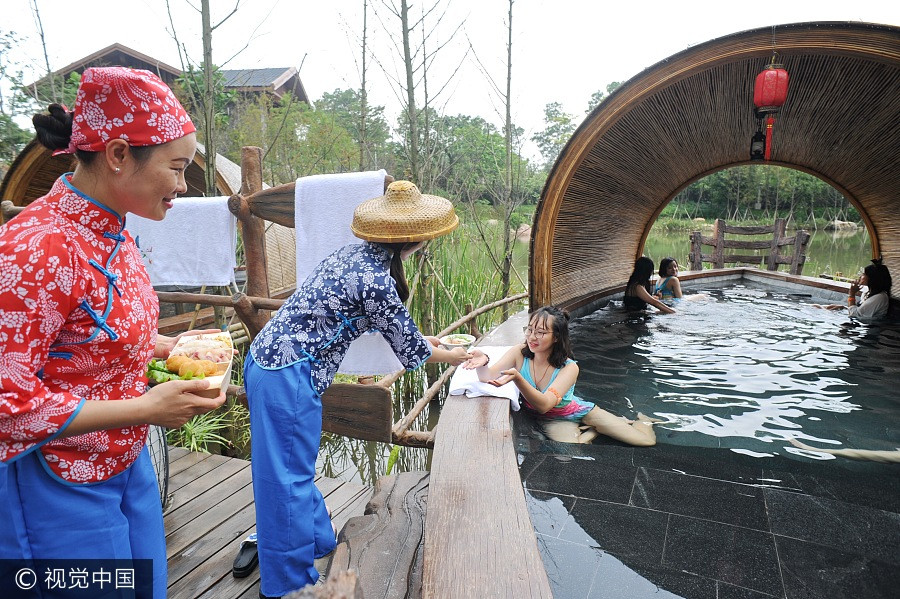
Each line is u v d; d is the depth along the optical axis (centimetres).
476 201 763
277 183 849
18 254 102
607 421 321
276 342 182
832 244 1798
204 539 260
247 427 462
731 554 195
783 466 266
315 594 83
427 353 199
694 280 870
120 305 121
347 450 454
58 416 108
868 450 285
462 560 164
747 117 553
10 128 664
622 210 679
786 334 538
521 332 449
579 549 198
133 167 116
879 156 542
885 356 460
